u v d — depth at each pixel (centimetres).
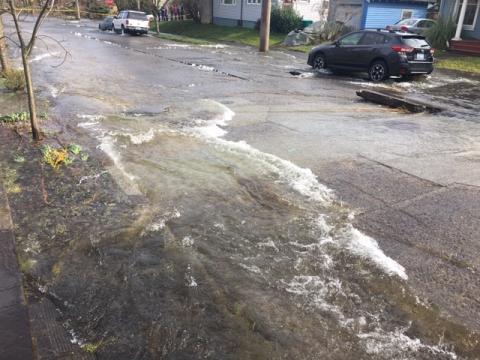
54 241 409
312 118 915
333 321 322
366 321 324
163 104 982
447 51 2153
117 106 943
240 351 290
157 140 709
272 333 307
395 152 704
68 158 599
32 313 319
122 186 529
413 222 470
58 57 1703
